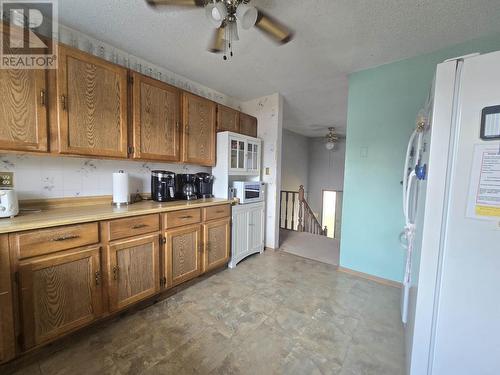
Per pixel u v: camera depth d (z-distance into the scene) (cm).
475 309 85
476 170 83
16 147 134
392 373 128
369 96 236
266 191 331
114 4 149
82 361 132
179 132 229
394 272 228
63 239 137
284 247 345
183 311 181
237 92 309
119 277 164
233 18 130
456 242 88
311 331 161
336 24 164
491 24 161
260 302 196
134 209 179
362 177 244
